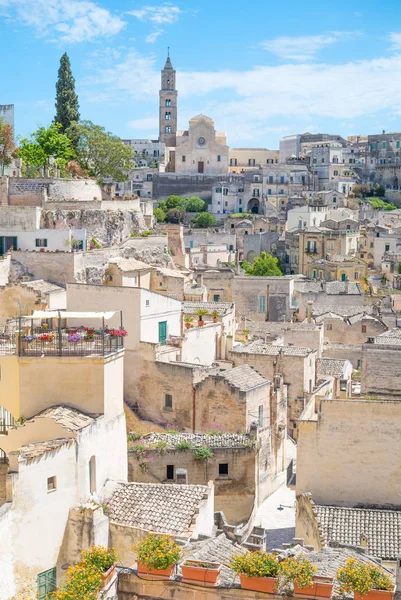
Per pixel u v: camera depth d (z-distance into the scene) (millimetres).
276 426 60250
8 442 40000
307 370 69375
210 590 28312
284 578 27609
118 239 107125
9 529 35125
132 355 62469
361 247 184250
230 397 56625
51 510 37312
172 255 134750
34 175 125562
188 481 49750
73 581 28906
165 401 60656
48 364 42125
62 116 153500
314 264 168750
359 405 45531
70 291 65188
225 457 50344
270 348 72875
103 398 42094
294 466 58406
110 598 29219
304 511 44375
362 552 37000
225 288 114750
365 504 45719
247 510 50781
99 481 41438
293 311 115375
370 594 26750
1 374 42719
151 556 29406
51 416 40000
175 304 68250
